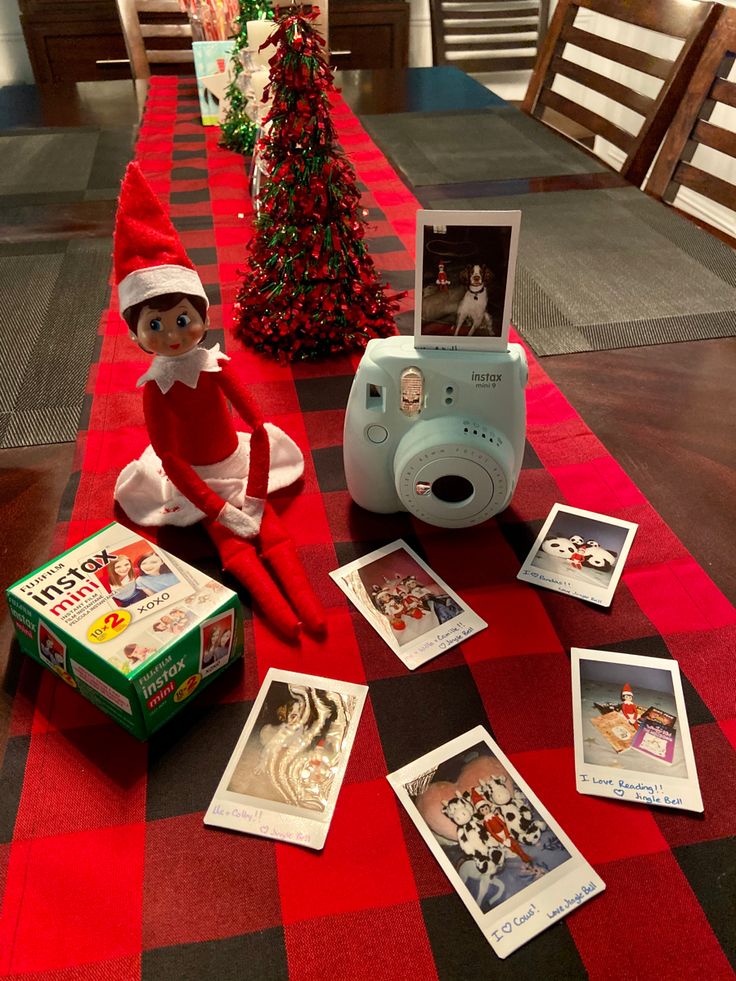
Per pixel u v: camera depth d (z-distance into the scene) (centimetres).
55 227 169
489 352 91
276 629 89
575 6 219
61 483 106
